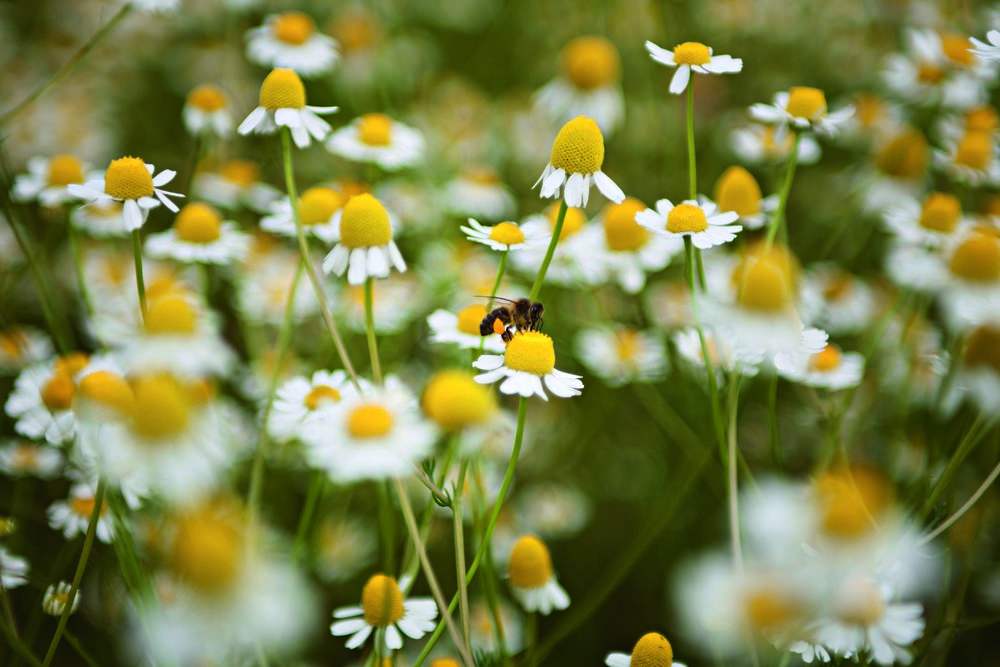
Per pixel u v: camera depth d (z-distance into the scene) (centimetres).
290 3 64
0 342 40
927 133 48
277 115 33
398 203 51
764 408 47
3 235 44
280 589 25
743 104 61
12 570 35
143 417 26
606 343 45
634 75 63
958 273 36
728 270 43
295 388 34
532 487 46
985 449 40
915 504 35
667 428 44
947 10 55
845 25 64
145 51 65
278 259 48
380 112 59
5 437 41
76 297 46
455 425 29
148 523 36
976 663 39
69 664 39
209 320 42
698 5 65
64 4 65
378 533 41
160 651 30
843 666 32
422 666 36
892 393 43
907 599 36
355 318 44
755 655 30
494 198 52
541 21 71
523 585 34
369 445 28
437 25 74
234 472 37
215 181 47
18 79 60
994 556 40
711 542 44
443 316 36
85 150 56
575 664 42
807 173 57
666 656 31
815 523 28
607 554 45
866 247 50
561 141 32
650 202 55
